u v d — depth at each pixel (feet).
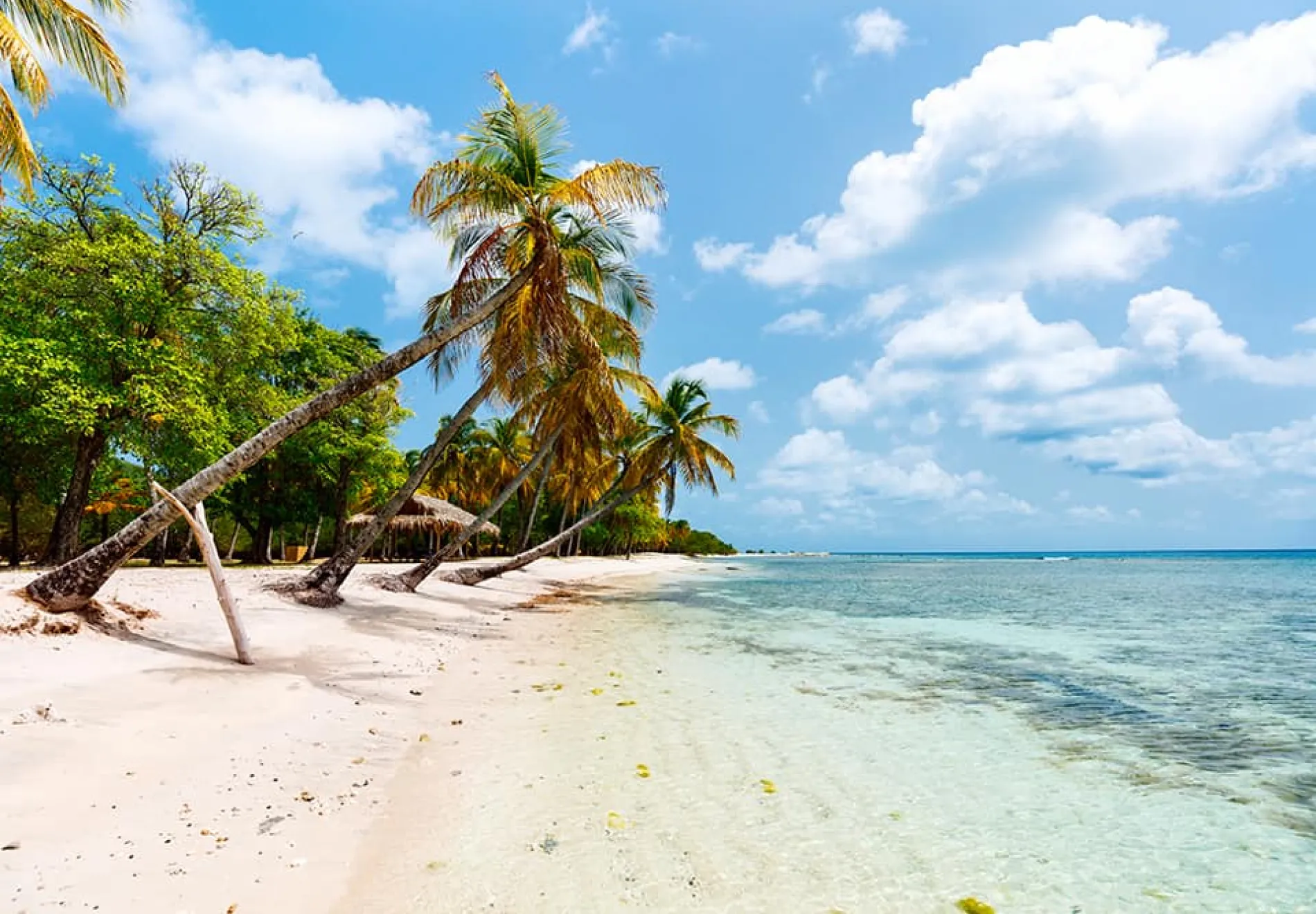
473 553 177.58
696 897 12.11
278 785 15.96
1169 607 74.23
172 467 64.64
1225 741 22.77
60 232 57.67
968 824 15.87
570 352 62.69
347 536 103.91
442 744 20.59
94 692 19.79
